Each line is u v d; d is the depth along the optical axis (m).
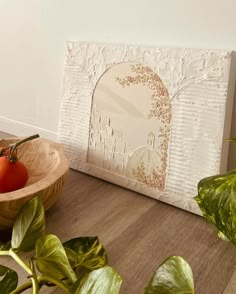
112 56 0.73
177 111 0.64
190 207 0.65
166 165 0.67
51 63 0.91
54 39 0.88
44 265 0.40
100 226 0.59
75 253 0.45
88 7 0.79
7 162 0.57
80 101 0.80
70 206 0.66
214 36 0.62
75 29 0.83
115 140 0.75
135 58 0.69
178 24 0.66
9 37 0.99
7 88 1.04
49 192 0.54
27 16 0.92
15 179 0.56
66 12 0.83
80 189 0.74
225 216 0.42
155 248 0.54
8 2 0.96
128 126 0.72
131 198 0.70
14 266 0.48
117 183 0.75
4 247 0.47
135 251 0.53
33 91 0.97
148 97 0.68
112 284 0.32
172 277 0.35
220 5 0.60
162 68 0.65
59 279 0.39
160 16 0.68
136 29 0.72
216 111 0.59
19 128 1.04
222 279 0.47
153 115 0.68
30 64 0.96
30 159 0.70
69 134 0.83
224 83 0.57
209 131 0.60
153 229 0.59
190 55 0.61
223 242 0.56
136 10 0.71
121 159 0.74
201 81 0.60
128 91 0.71
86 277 0.35
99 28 0.78
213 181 0.45
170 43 0.68
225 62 0.57
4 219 0.50
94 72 0.77
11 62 1.01
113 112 0.75
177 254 0.52
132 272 0.48
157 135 0.68
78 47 0.79
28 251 0.45
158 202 0.69
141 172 0.71
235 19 0.59
